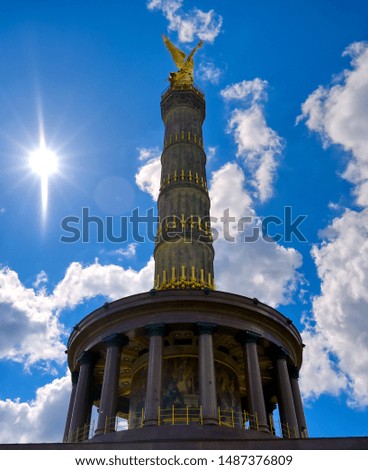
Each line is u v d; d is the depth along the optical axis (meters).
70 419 33.78
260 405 28.88
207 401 27.59
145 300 31.97
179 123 48.69
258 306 33.09
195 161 45.75
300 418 33.31
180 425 26.42
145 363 34.44
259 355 35.28
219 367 34.38
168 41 56.03
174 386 32.12
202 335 30.58
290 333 34.75
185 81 52.06
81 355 33.59
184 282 36.78
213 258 40.84
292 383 35.31
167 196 42.78
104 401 29.12
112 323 32.75
